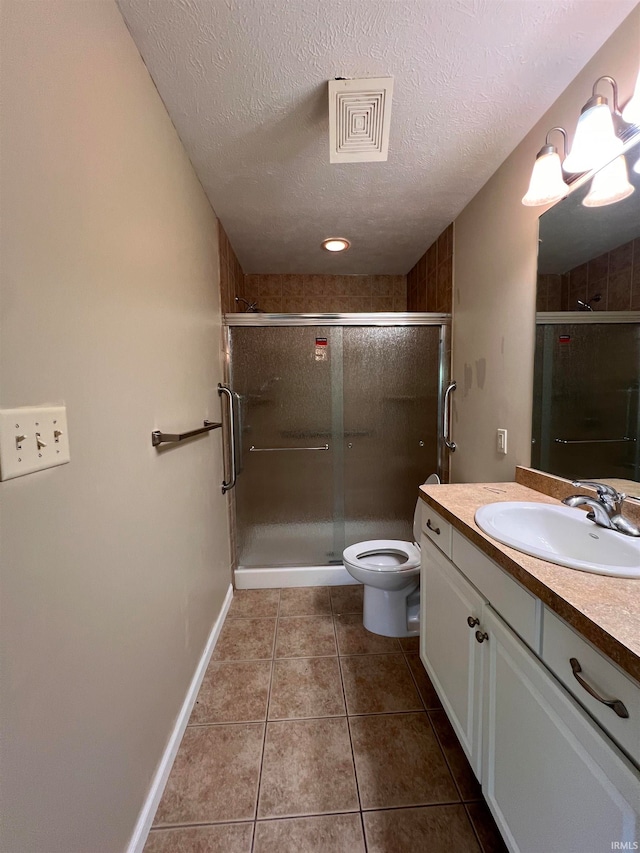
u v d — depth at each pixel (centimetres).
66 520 65
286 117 123
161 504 111
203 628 155
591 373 114
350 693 144
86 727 70
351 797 106
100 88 79
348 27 93
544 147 110
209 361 175
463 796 106
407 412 224
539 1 88
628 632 54
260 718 132
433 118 126
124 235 90
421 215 196
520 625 79
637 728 52
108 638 79
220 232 202
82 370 71
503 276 156
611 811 55
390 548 194
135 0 85
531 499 125
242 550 227
